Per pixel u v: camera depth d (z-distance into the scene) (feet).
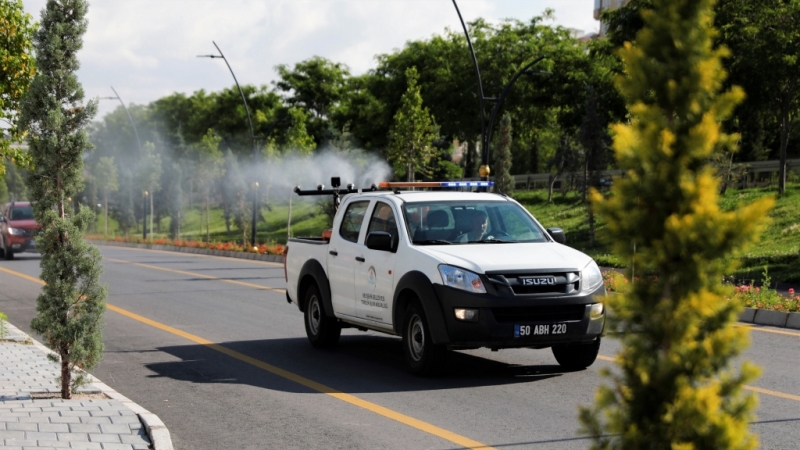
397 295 48.73
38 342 60.80
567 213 222.89
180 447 34.55
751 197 177.99
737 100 17.07
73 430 34.68
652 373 17.04
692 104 17.10
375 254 51.62
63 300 40.01
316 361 54.13
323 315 57.93
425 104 287.28
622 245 17.57
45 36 39.11
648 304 17.42
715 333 17.28
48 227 39.86
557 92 268.82
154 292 100.07
